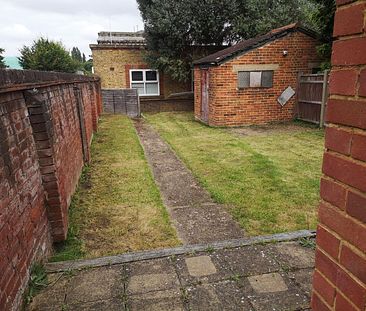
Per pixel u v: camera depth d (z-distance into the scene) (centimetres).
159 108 1590
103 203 429
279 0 1396
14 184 215
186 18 1366
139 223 372
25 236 230
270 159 650
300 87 1066
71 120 470
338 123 101
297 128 988
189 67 1538
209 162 639
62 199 318
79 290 238
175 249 291
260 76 1040
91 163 621
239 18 1381
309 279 246
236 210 409
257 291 233
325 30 954
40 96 276
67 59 1778
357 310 101
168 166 626
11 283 197
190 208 423
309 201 433
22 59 1706
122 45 1538
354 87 93
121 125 1080
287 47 1027
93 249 315
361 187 94
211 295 230
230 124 1070
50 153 285
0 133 199
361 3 88
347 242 102
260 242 301
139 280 249
